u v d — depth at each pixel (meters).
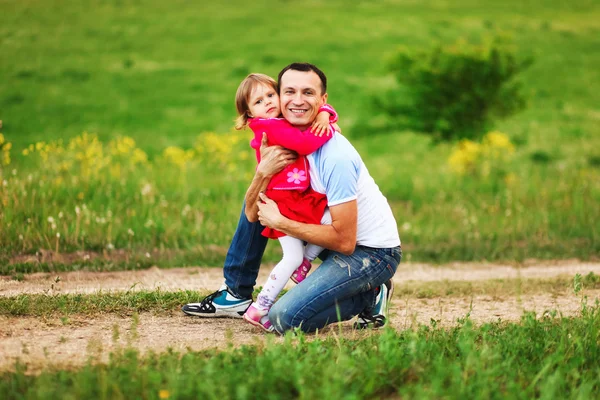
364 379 3.46
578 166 14.65
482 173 12.03
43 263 6.37
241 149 14.42
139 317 4.78
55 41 25.75
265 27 28.48
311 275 4.39
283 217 4.32
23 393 3.27
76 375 3.43
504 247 8.16
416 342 3.90
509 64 14.32
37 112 19.12
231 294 4.87
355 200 4.27
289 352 3.69
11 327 4.34
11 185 7.59
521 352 4.00
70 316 4.65
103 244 7.09
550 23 32.12
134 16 29.47
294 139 4.22
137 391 3.25
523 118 21.39
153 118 19.36
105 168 9.58
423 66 14.38
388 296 4.75
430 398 3.22
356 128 16.92
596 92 24.33
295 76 4.28
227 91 21.88
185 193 8.98
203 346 4.15
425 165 14.48
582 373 3.71
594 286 6.29
